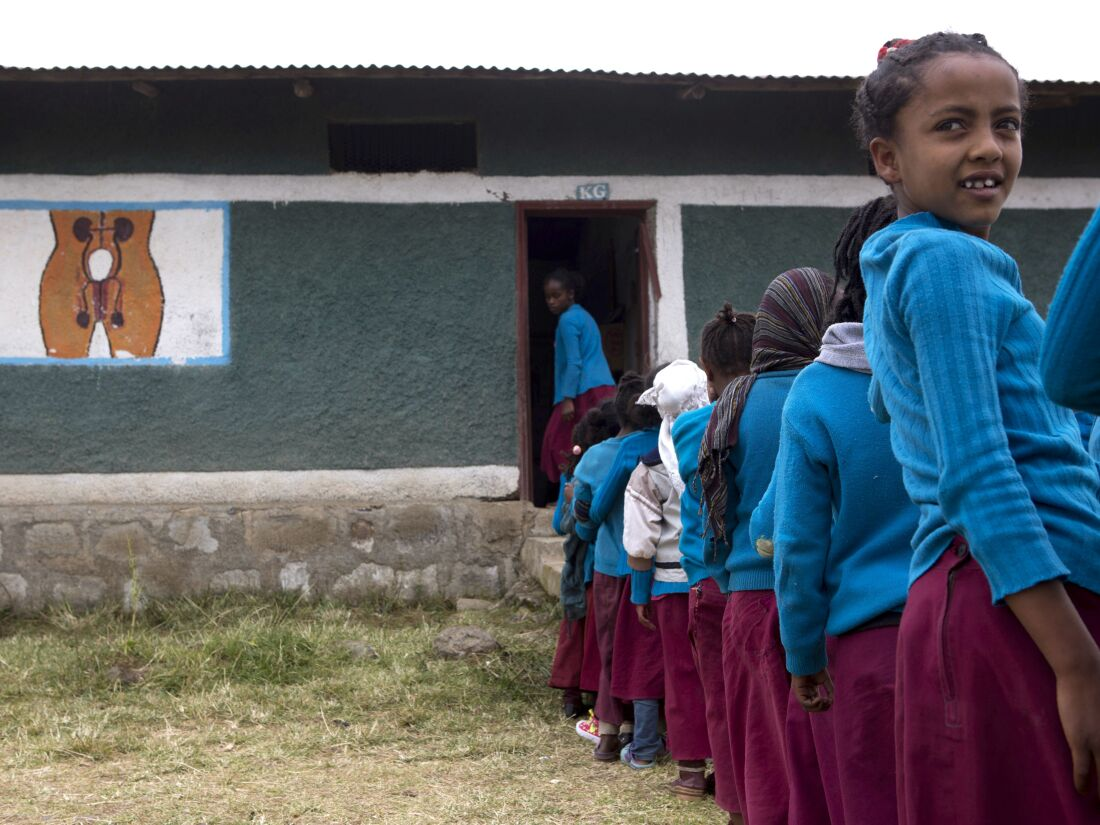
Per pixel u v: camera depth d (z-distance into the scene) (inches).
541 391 554.6
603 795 181.0
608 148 343.0
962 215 71.6
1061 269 351.9
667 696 180.7
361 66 306.2
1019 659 62.8
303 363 333.7
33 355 329.1
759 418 118.1
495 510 334.3
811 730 98.4
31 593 322.3
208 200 333.7
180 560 325.1
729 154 345.7
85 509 325.1
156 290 331.6
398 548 331.0
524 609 317.7
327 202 336.5
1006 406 65.4
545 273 564.4
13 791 182.9
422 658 266.7
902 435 70.9
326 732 217.6
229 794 181.5
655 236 343.0
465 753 206.4
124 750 207.5
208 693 243.3
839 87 317.1
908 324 67.2
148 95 322.3
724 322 141.0
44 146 331.6
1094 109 355.3
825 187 347.6
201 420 331.0
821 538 88.2
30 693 244.5
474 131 346.6
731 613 117.9
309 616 315.0
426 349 337.7
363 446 334.3
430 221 339.0
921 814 67.6
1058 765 61.3
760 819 109.6
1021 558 60.1
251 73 306.8
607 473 205.3
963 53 71.8
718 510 119.3
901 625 70.9
